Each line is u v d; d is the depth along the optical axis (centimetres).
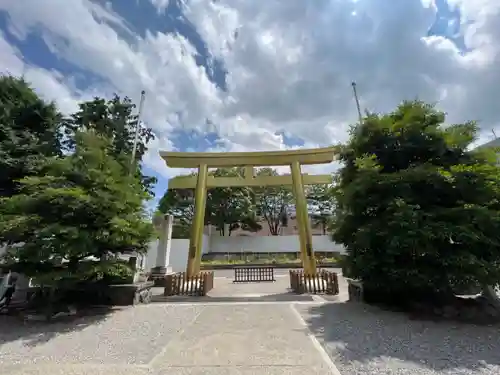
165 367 344
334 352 387
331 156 1297
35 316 616
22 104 1093
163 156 1362
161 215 1393
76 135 721
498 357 358
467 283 535
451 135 643
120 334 498
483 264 509
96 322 586
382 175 626
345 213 734
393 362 348
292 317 598
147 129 1764
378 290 725
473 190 572
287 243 2992
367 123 730
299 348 404
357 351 390
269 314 630
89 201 591
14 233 587
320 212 3097
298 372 322
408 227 546
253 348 407
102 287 769
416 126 666
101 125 1551
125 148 1575
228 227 3134
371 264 604
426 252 537
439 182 584
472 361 346
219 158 1359
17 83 1105
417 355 371
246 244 2995
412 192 607
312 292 1052
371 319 568
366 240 603
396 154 686
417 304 645
